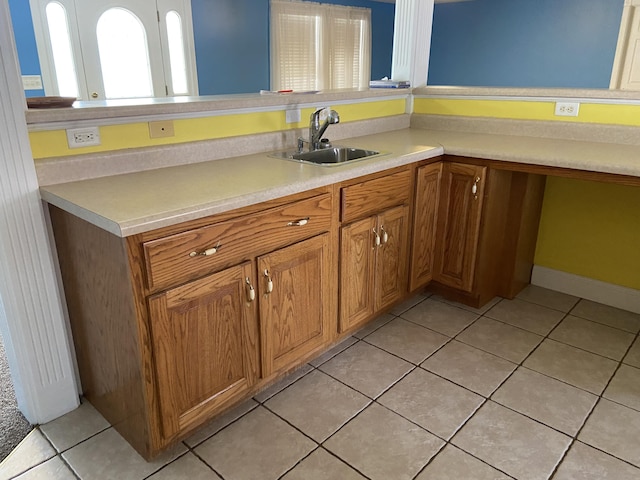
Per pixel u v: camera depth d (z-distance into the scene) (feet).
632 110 7.80
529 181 8.27
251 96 7.59
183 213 4.52
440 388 6.48
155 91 15.65
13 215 5.09
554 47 21.13
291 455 5.38
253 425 5.82
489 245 8.20
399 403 6.20
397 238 7.58
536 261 9.48
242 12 17.58
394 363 7.04
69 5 13.30
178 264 4.68
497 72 23.21
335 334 6.98
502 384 6.56
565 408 6.10
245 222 5.17
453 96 9.55
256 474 5.13
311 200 5.90
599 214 8.52
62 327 5.74
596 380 6.65
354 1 21.71
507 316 8.36
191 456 5.37
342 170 6.20
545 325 8.07
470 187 7.81
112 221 4.17
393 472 5.14
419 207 7.82
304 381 6.63
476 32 23.41
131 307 4.52
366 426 5.81
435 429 5.75
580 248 8.87
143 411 4.96
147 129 6.16
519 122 8.86
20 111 4.92
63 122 5.40
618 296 8.62
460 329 7.94
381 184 6.93
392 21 24.13
